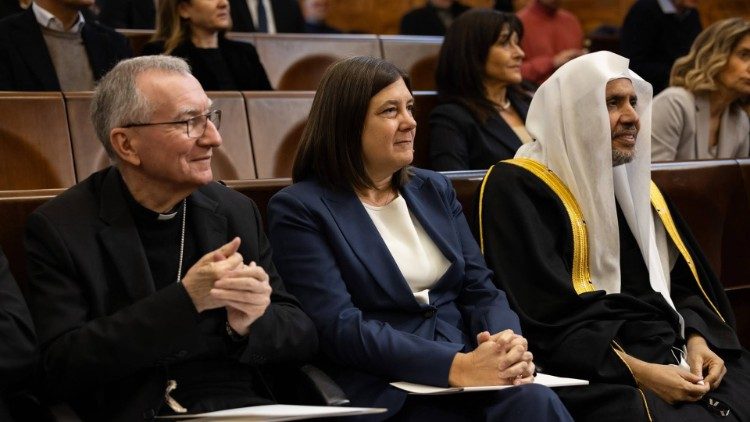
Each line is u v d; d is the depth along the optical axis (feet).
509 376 7.77
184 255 7.91
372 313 8.63
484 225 9.99
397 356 8.00
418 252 8.89
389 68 8.85
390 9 30.22
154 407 7.23
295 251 8.53
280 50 17.63
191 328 7.06
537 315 9.50
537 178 10.07
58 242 7.36
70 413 7.02
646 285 10.21
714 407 8.99
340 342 8.16
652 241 10.50
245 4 21.36
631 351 9.46
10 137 11.57
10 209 8.21
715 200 11.98
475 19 14.32
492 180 10.19
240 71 15.88
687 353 9.86
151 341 7.00
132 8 20.44
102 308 7.35
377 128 8.69
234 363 7.88
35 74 13.84
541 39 20.81
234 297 7.02
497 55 14.17
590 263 10.02
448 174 10.69
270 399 7.97
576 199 10.04
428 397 8.30
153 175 7.58
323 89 8.91
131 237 7.57
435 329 8.69
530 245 9.66
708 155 15.06
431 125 14.28
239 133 13.30
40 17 14.26
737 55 14.44
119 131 7.51
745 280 12.20
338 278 8.48
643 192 10.33
